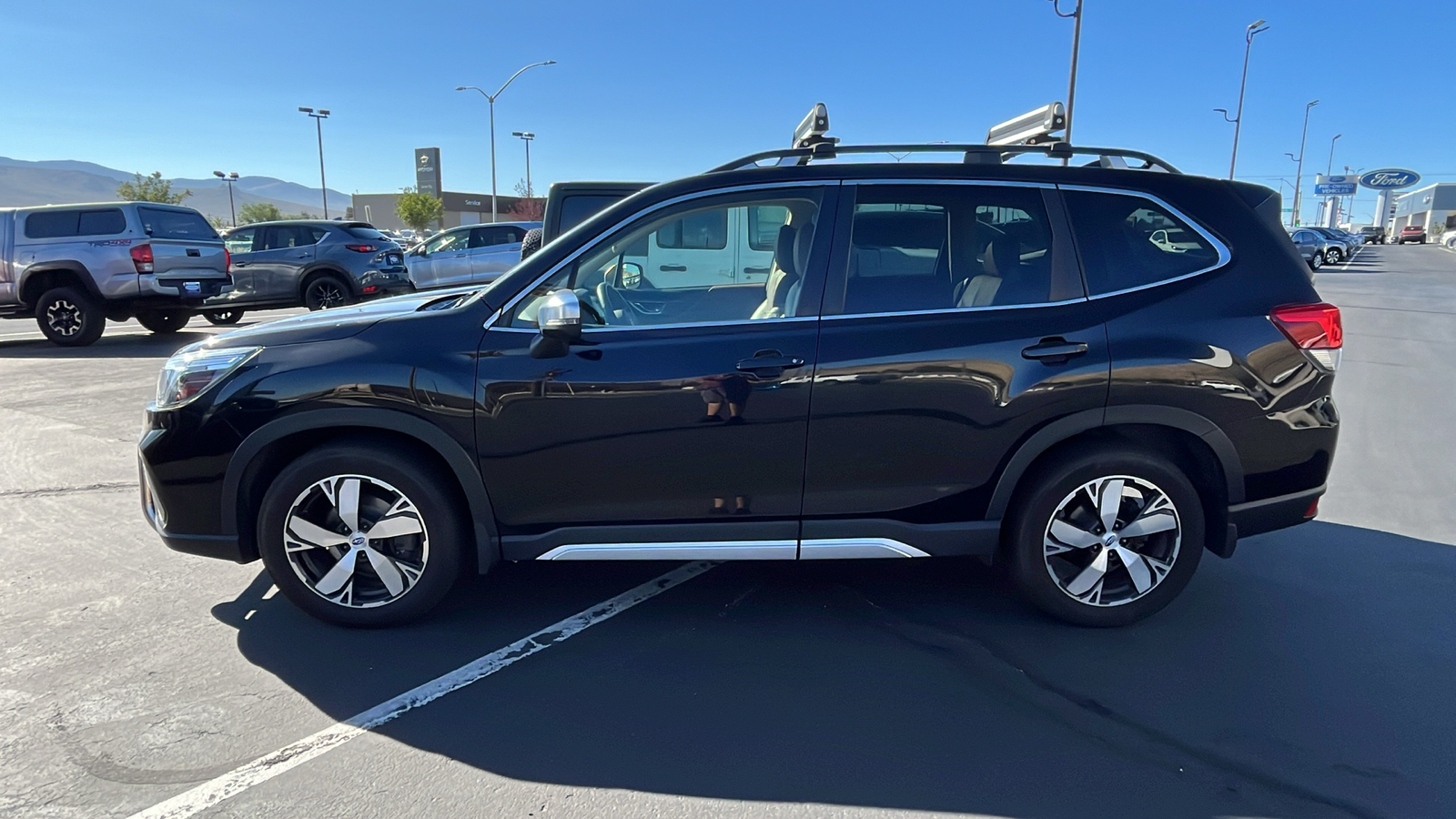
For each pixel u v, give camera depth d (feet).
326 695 9.61
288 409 10.39
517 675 10.09
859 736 8.89
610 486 10.55
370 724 9.06
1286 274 10.91
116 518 15.47
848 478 10.55
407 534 10.81
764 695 9.68
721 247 13.73
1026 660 10.47
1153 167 11.58
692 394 10.27
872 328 10.45
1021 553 10.96
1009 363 10.37
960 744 8.74
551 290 10.67
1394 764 8.44
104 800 7.82
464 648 10.73
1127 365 10.42
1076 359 10.41
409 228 250.78
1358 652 10.68
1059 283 10.73
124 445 20.59
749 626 11.37
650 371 10.27
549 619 11.55
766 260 13.76
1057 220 10.85
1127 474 10.73
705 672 10.19
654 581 12.84
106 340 42.70
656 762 8.45
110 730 8.92
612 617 11.62
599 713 9.30
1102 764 8.42
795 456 10.46
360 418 10.38
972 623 11.44
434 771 8.29
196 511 10.75
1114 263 10.82
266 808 7.74
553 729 9.01
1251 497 10.93
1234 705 9.48
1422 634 11.13
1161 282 10.78
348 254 49.88
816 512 10.68
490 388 10.30
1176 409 10.51
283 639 10.92
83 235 38.32
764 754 8.57
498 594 12.32
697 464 10.46
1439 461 19.54
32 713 9.20
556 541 10.72
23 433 21.76
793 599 12.21
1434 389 28.27
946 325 10.46
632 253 12.97
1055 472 10.71
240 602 12.00
